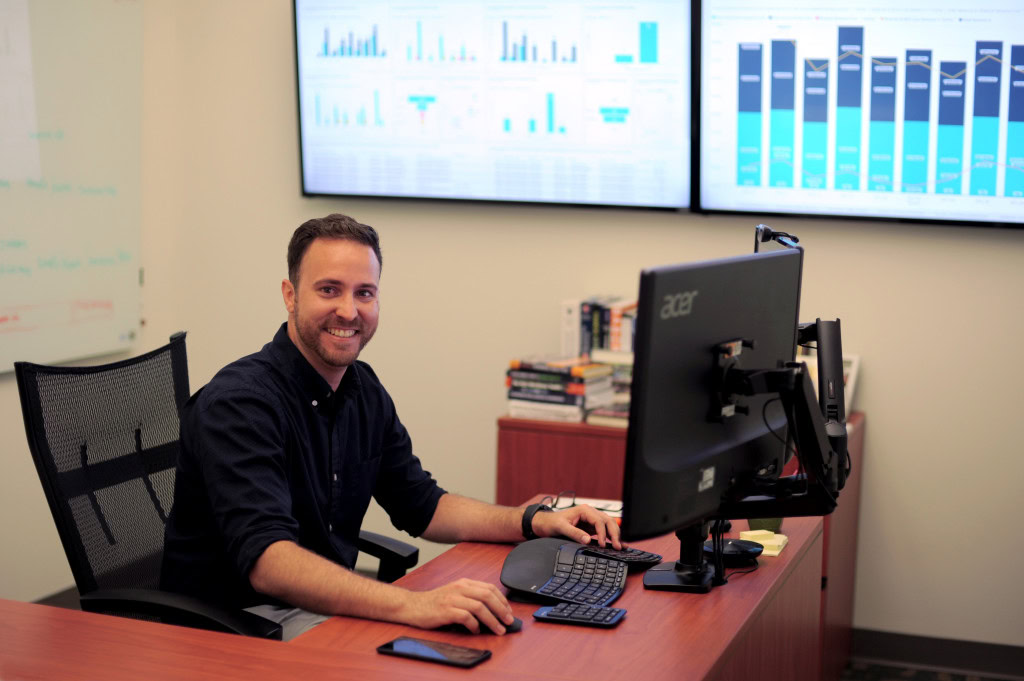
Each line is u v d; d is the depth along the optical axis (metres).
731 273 1.68
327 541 2.08
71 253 3.67
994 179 3.19
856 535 3.42
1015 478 3.31
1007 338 3.28
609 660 1.51
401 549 2.25
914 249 3.34
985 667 3.39
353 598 1.68
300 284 2.02
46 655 1.51
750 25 3.32
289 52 3.97
